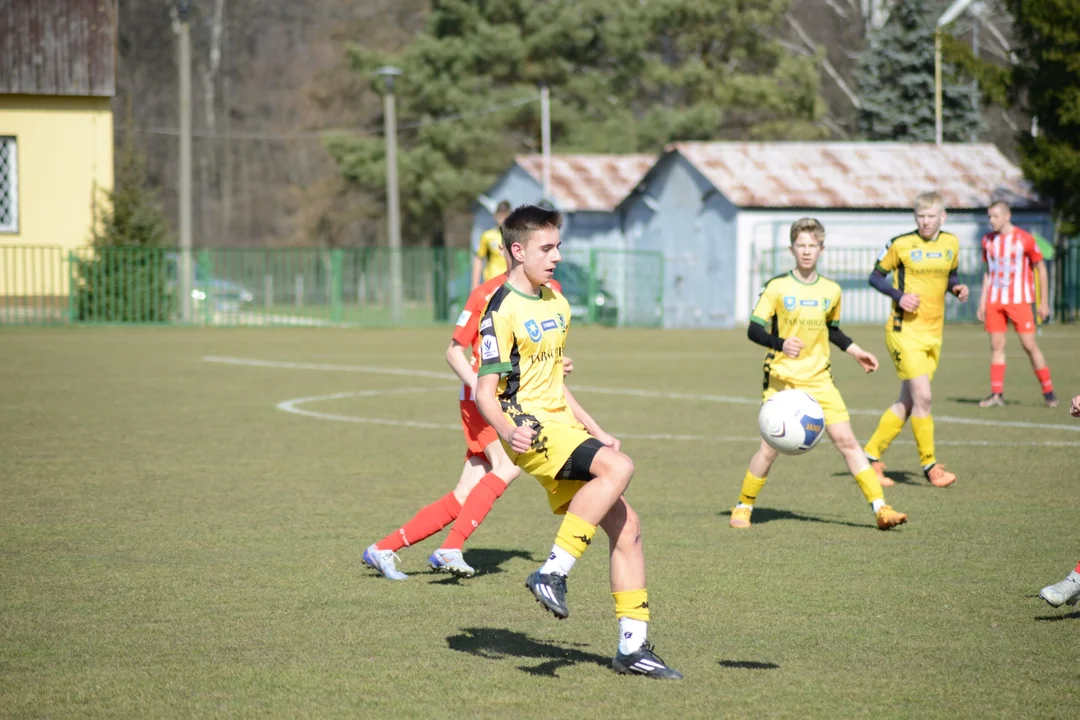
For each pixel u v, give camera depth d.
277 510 24.64
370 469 29.97
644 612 14.14
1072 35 95.69
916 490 27.17
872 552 20.89
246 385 51.44
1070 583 15.73
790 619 16.64
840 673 14.28
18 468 29.83
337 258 104.56
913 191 105.56
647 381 53.81
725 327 104.19
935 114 153.25
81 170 98.19
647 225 118.19
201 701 13.28
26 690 13.66
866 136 157.88
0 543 21.45
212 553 20.77
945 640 15.63
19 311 96.31
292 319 109.69
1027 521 23.58
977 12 165.00
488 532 23.08
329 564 20.05
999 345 43.53
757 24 164.25
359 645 15.48
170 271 96.44
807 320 23.14
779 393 22.64
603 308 108.75
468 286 108.31
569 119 159.50
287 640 15.67
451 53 159.00
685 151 107.19
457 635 15.98
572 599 17.91
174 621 16.55
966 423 38.62
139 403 44.38
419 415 41.34
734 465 30.97
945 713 12.88
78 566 19.75
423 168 158.75
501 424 13.99
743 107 164.62
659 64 162.25
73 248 95.25
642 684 13.90
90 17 98.12
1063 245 117.06
